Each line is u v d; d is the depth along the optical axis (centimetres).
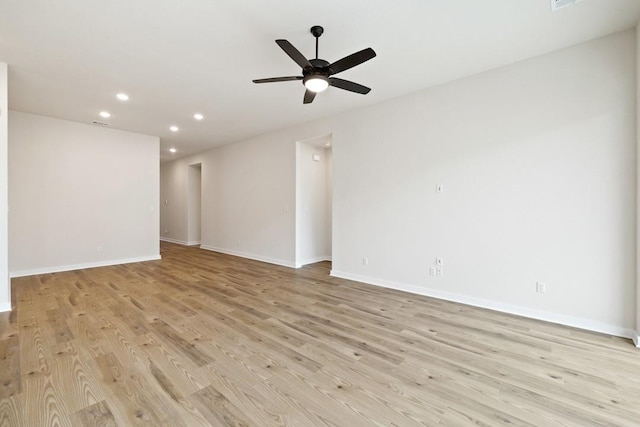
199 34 265
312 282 452
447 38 272
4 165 316
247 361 222
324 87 264
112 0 221
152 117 500
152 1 222
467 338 262
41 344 244
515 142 316
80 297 371
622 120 263
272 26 254
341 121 478
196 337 261
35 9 230
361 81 361
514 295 320
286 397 181
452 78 353
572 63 285
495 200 330
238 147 682
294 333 271
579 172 283
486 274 338
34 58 305
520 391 188
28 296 374
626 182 262
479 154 340
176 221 922
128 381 195
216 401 177
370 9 232
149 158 629
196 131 595
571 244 288
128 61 312
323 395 184
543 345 249
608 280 271
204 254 709
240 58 308
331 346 247
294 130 555
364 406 174
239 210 684
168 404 174
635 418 164
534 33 264
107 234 573
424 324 293
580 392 187
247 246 665
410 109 396
